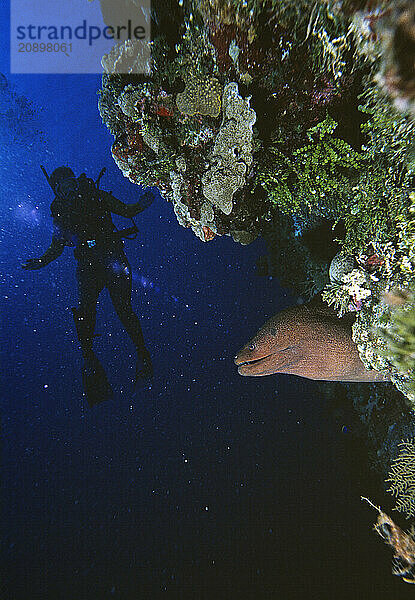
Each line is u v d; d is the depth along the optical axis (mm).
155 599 3922
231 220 2531
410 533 2355
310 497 4152
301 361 2266
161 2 1902
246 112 1857
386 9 1019
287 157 2090
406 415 3174
